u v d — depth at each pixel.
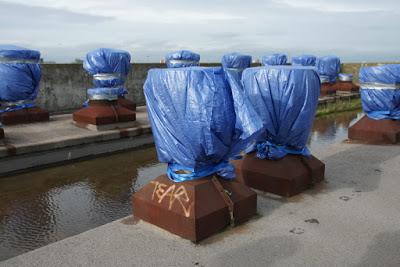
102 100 8.16
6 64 8.51
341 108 13.57
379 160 5.61
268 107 4.07
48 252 3.01
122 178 6.02
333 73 15.94
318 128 10.17
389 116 6.82
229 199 3.34
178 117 3.14
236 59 13.48
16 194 5.32
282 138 4.20
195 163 3.23
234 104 3.17
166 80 3.15
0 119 8.48
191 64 12.27
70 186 5.64
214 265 2.79
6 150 6.14
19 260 2.91
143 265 2.80
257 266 2.77
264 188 4.26
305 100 4.02
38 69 8.99
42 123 8.80
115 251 3.00
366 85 6.87
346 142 6.89
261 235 3.23
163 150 3.36
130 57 9.99
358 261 2.82
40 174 6.22
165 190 3.37
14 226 4.29
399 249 2.99
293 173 4.14
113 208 4.80
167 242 3.12
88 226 4.29
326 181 4.64
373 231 3.30
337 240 3.14
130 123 8.41
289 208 3.81
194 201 3.15
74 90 11.38
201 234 3.12
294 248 3.02
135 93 13.27
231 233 3.27
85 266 2.81
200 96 3.04
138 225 3.44
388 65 6.59
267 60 15.70
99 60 9.34
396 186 4.46
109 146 7.64
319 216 3.62
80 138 7.13
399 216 3.61
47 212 4.69
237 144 3.33
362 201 3.99
